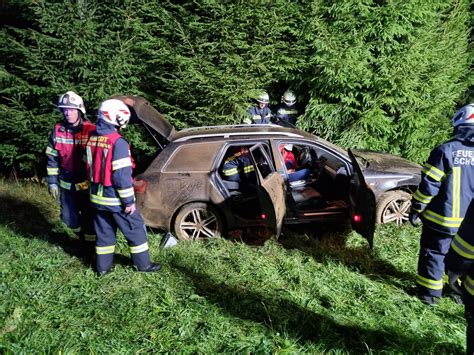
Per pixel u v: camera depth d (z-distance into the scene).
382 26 6.15
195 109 6.35
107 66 5.71
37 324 3.15
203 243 4.63
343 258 4.34
